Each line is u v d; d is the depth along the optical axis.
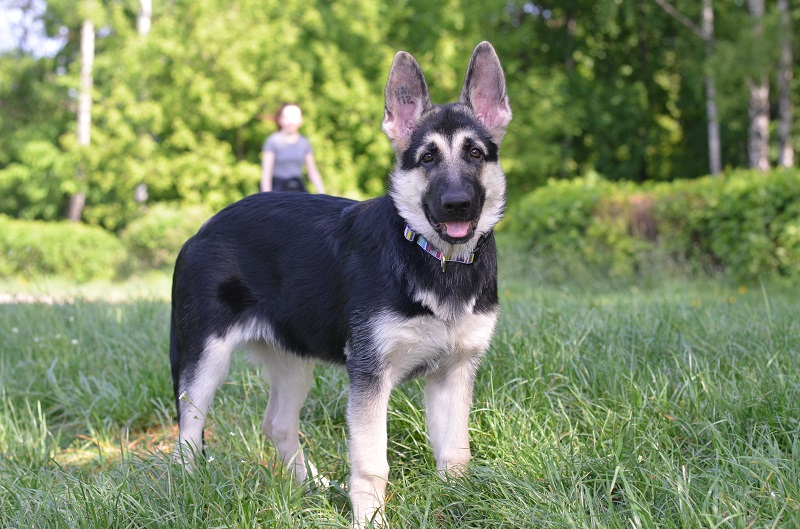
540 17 23.30
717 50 17.72
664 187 11.69
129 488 3.48
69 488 3.49
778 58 16.56
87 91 20.06
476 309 3.48
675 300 6.42
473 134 3.52
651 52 23.97
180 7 18.64
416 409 4.09
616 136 22.92
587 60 24.27
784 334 4.93
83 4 21.09
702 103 23.41
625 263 10.91
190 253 3.94
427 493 3.31
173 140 16.88
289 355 4.05
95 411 4.99
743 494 2.93
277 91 16.91
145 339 6.06
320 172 17.20
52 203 24.56
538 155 18.64
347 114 17.84
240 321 3.88
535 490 3.14
